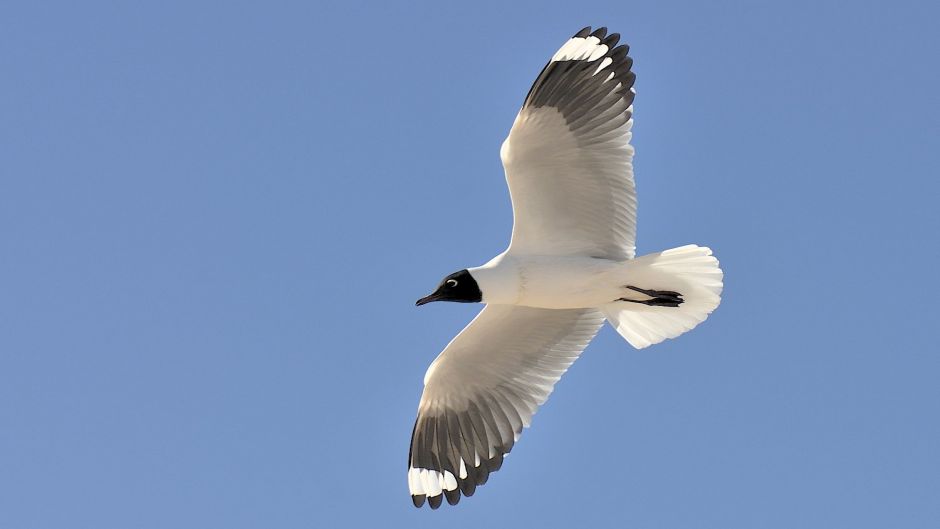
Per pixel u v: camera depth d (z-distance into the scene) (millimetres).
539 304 13695
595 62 13398
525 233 13688
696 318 13539
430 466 15195
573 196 13516
